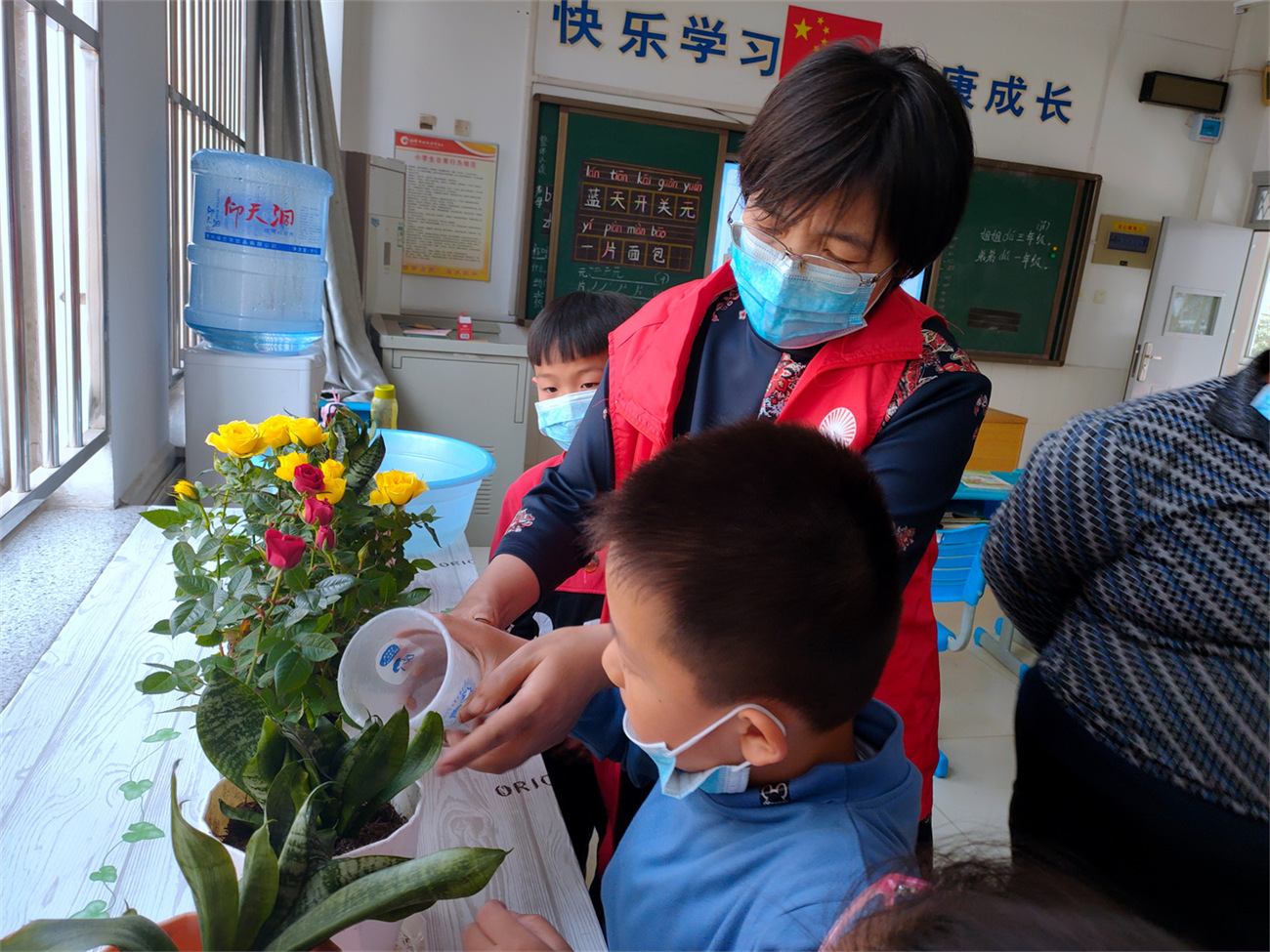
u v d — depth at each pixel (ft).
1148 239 15.56
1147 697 2.32
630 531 1.71
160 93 6.70
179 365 8.75
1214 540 2.12
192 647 3.18
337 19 11.60
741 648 1.63
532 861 2.29
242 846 1.83
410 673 2.32
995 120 14.32
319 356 7.05
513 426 10.80
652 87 12.80
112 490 5.41
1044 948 1.08
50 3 4.56
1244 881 2.17
